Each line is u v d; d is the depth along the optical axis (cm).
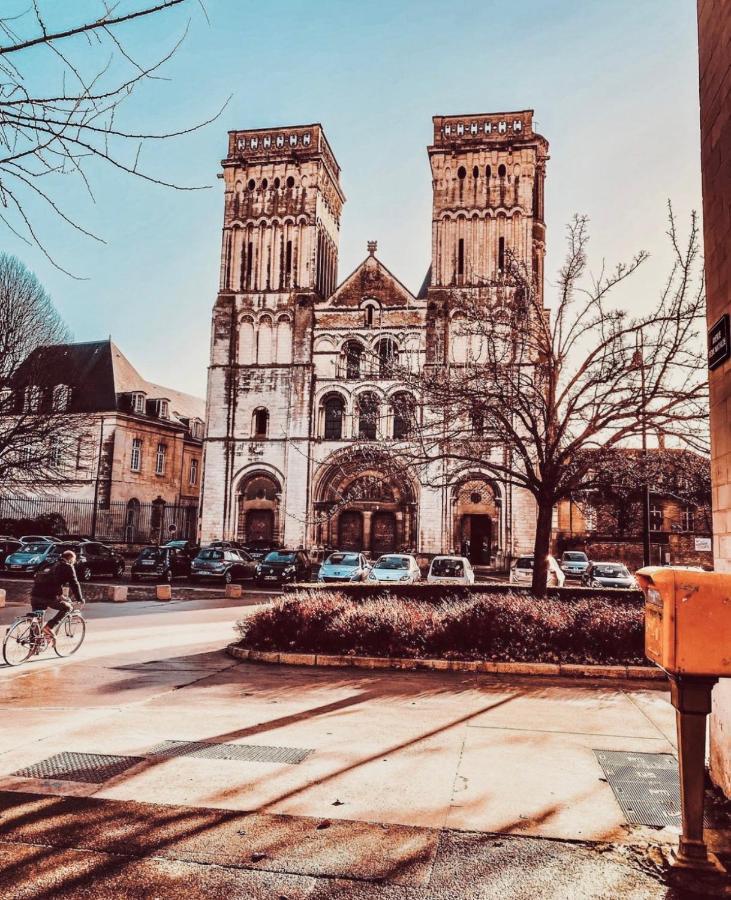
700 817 473
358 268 4934
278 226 5069
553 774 657
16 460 3816
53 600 1330
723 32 607
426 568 4466
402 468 2047
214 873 464
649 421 1667
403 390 4653
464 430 1933
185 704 938
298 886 449
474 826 539
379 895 438
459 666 1191
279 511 4756
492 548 4500
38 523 4956
